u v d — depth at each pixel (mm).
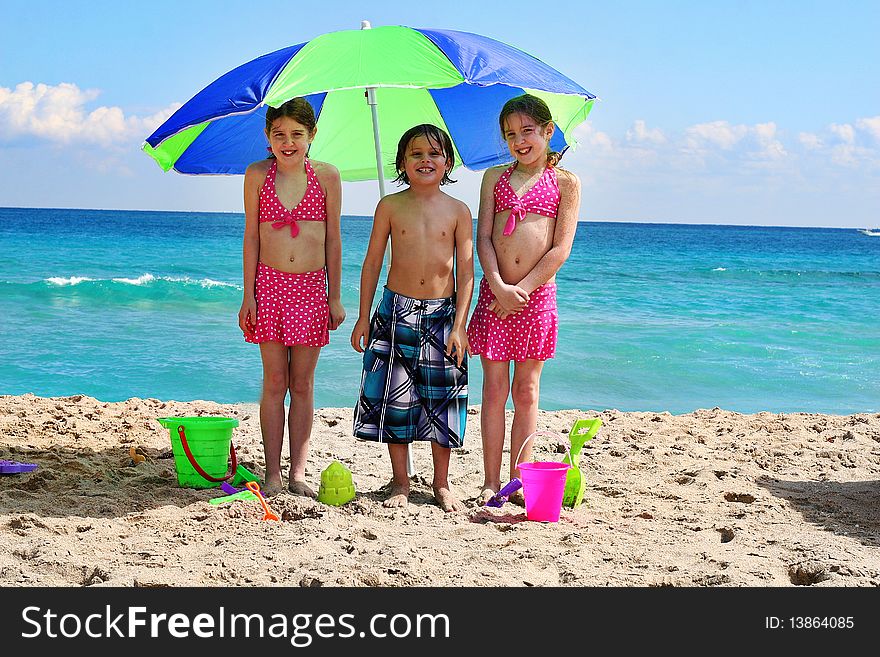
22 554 3496
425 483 4910
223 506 4211
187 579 3316
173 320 15352
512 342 4559
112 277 23828
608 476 5156
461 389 4496
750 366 11602
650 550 3760
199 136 5383
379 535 3908
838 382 10695
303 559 3553
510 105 4527
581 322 16328
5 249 34719
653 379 10641
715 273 33938
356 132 5883
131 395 9188
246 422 6543
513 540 3846
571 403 9289
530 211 4531
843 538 3969
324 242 4605
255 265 4559
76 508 4156
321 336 4559
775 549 3818
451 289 4555
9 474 4742
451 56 4293
